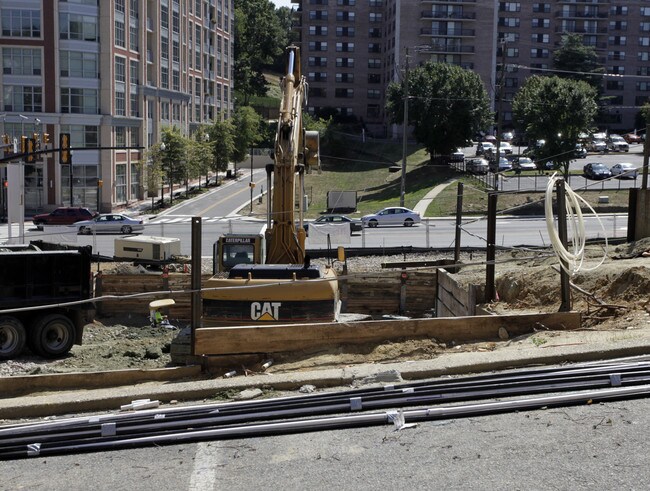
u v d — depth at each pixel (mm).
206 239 48125
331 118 101188
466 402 9461
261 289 15320
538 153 64875
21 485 7691
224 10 109938
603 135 97562
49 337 19984
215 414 9391
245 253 20078
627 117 123250
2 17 63250
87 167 66000
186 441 8711
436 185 71688
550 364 11008
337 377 10867
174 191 82500
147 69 77812
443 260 29562
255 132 101188
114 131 67625
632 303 15344
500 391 9594
